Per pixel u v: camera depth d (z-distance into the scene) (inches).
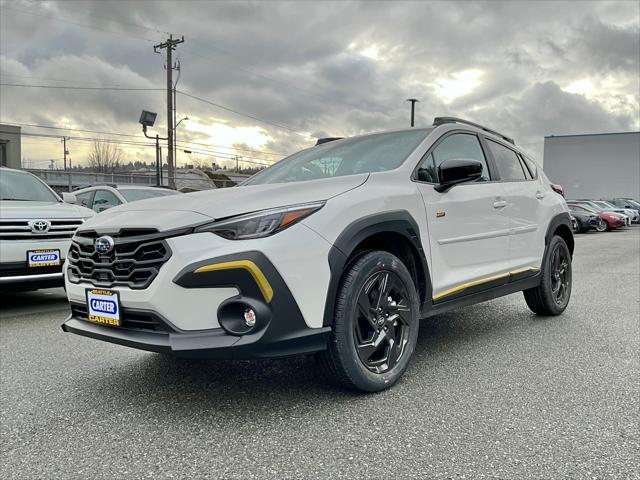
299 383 128.0
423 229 133.3
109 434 101.0
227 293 101.2
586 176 1827.0
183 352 99.2
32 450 94.7
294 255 103.9
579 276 319.9
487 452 91.0
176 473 85.7
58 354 156.8
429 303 136.0
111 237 112.3
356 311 114.3
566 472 84.1
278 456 90.9
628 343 161.8
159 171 1050.7
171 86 1075.9
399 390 121.9
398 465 87.0
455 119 165.0
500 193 166.1
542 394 118.6
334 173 144.9
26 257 207.5
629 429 99.7
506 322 192.5
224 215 103.9
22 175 268.7
